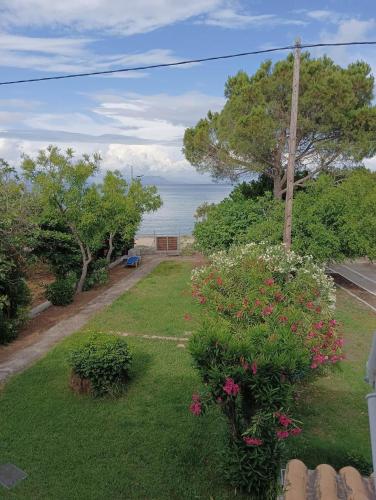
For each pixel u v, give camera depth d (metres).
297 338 6.39
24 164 13.73
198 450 6.35
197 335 5.19
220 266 8.59
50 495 5.41
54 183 13.70
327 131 18.05
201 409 5.14
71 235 16.28
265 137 17.67
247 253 9.33
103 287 17.02
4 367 9.16
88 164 14.47
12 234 10.77
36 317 12.94
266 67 19.98
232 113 19.11
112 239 20.75
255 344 5.24
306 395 8.21
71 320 12.58
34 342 10.73
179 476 5.80
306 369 5.50
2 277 10.21
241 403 5.12
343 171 19.42
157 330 11.60
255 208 18.34
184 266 21.55
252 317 7.12
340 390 8.45
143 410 7.43
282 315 6.89
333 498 4.50
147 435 6.70
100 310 13.59
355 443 6.58
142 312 13.30
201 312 8.45
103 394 7.86
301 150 19.52
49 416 7.19
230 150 19.53
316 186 16.58
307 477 5.05
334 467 5.82
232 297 7.55
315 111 17.77
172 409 7.48
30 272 18.94
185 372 8.93
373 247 15.02
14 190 11.95
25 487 5.52
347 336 11.72
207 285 7.91
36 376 8.66
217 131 19.86
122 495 5.44
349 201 15.31
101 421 7.07
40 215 14.21
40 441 6.49
